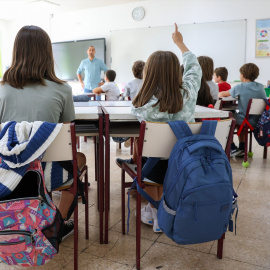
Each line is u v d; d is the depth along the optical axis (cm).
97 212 210
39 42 139
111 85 475
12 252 112
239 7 593
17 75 137
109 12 718
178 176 124
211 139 133
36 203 111
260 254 157
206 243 169
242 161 349
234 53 610
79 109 190
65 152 132
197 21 632
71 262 151
